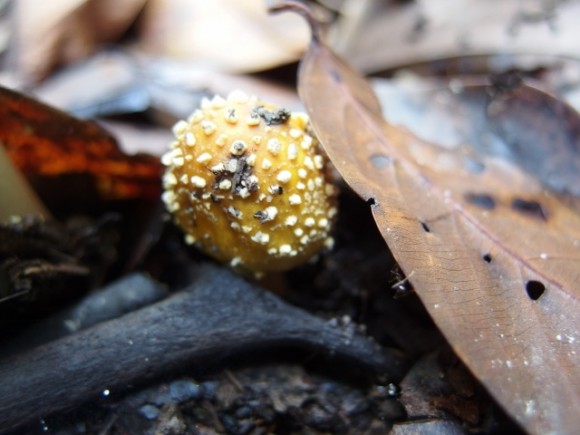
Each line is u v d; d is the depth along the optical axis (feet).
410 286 0.16
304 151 0.17
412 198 0.18
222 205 0.17
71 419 0.16
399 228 0.16
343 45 0.32
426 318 0.19
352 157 0.18
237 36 0.30
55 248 0.21
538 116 0.24
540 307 0.16
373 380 0.18
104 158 0.23
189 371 0.17
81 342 0.16
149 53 0.32
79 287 0.21
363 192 0.16
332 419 0.18
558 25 0.27
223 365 0.18
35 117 0.21
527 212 0.20
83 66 0.31
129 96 0.28
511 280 0.16
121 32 0.33
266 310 0.18
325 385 0.18
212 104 0.17
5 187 0.20
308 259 0.20
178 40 0.31
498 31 0.28
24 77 0.32
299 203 0.17
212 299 0.18
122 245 0.24
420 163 0.20
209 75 0.29
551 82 0.27
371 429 0.17
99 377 0.16
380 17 0.31
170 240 0.23
